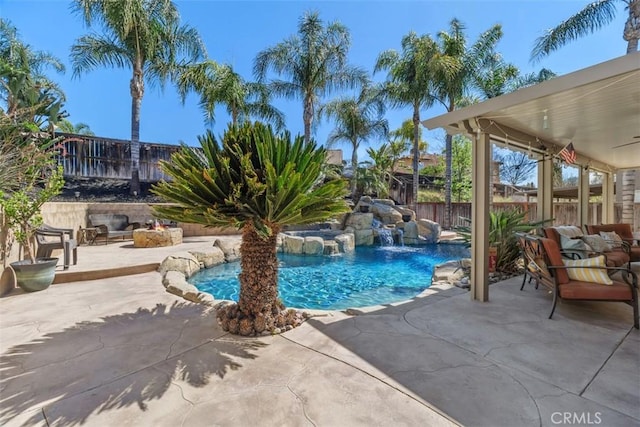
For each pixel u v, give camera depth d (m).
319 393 2.04
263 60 14.05
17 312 3.53
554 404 1.93
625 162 7.80
